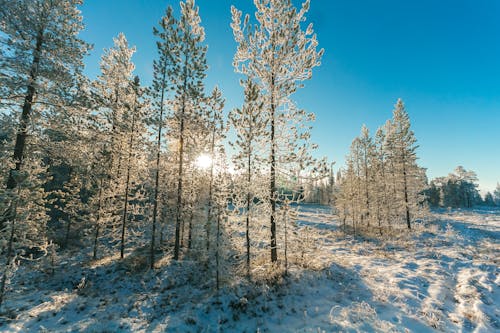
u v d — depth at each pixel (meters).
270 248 12.15
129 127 15.34
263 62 12.36
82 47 12.59
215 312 8.49
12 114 11.10
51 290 11.38
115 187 16.42
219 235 10.45
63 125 12.65
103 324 8.02
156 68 14.84
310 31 12.25
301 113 11.92
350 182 27.73
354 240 21.88
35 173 10.50
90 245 19.33
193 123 15.41
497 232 22.91
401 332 6.95
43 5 11.46
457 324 7.42
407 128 28.31
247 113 12.30
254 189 12.19
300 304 8.82
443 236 21.33
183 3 15.10
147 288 11.32
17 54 10.77
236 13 12.58
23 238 8.54
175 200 16.47
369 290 9.79
